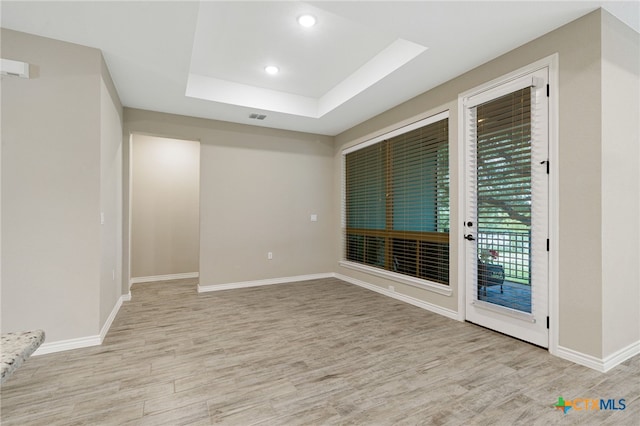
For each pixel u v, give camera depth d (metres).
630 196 2.46
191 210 5.83
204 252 4.75
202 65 3.72
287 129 5.41
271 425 1.70
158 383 2.12
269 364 2.39
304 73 3.92
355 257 5.30
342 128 5.34
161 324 3.29
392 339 2.86
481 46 2.77
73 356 2.51
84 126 2.70
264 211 5.21
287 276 5.39
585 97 2.33
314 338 2.90
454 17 2.37
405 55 3.08
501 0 2.18
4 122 2.44
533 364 2.35
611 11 2.29
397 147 4.30
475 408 1.84
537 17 2.37
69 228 2.63
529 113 2.70
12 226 2.46
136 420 1.74
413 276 4.03
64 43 2.64
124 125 4.26
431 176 3.76
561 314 2.47
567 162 2.43
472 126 3.22
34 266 2.52
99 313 2.75
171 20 2.38
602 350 2.25
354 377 2.20
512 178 2.83
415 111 3.91
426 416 1.77
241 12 2.70
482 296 3.16
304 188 5.57
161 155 5.63
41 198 2.54
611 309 2.31
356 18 2.39
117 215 3.77
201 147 4.76
